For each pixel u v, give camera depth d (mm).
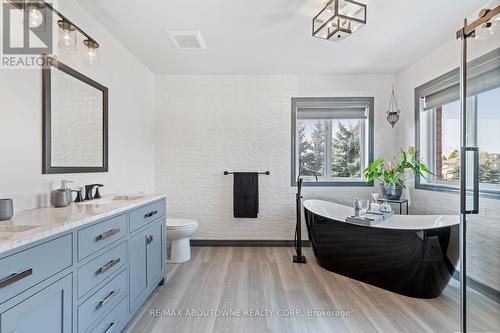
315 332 1686
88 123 2057
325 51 2779
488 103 1755
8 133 1404
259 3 1944
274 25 2252
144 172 3188
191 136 3510
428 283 2059
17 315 909
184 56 2904
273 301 2062
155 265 2164
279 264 2842
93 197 2057
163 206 2350
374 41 2555
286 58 2963
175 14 2088
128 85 2760
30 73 1531
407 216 2672
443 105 2777
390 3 1932
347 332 1685
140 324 1770
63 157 1783
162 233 2322
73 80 1883
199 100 3506
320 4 1955
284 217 3502
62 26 1454
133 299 1775
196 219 3520
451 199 2582
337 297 2125
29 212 1431
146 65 3174
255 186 3430
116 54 2506
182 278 2484
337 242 2551
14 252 903
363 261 2381
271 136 3492
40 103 1600
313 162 3594
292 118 3496
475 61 1734
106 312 1457
